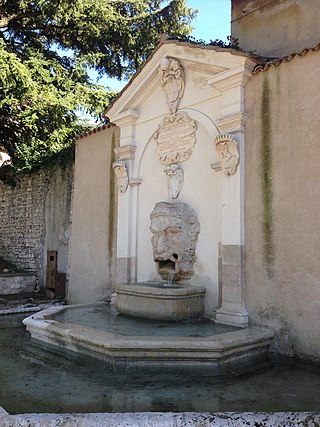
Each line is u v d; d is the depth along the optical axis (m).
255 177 5.83
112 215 8.61
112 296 7.96
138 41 14.88
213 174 6.63
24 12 13.12
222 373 4.51
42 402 3.67
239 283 5.79
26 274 11.83
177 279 7.01
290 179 5.41
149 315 6.00
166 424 2.88
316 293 4.98
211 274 6.47
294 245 5.27
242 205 5.93
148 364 4.55
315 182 5.12
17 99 11.31
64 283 10.71
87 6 13.08
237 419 2.94
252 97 6.01
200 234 6.75
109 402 3.67
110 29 14.30
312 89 5.29
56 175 11.66
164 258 6.86
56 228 11.40
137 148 8.11
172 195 7.24
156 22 14.73
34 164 12.69
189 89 7.15
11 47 12.69
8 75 10.45
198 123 6.95
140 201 7.99
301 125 5.36
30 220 12.70
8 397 3.80
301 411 3.42
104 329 5.34
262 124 5.83
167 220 6.85
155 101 7.84
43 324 5.73
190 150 7.06
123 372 4.45
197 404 3.63
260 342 5.14
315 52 5.30
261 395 3.88
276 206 5.53
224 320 5.85
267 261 5.56
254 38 8.05
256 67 5.98
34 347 5.64
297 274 5.21
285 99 5.59
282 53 7.52
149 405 3.60
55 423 2.90
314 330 4.96
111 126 8.88
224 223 6.11
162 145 7.58
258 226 5.71
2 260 13.55
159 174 7.66
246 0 8.32
